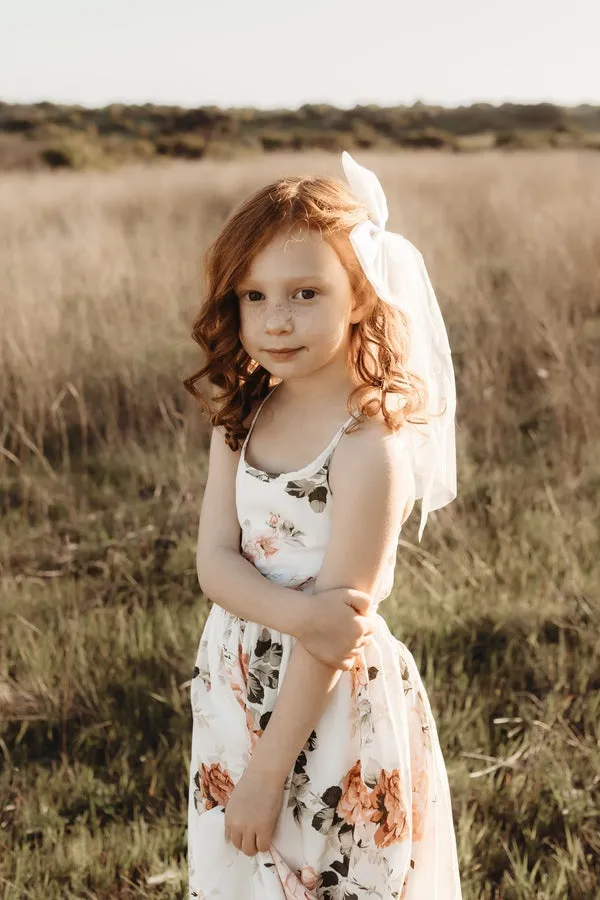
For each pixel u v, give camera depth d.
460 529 3.60
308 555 1.38
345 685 1.39
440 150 27.94
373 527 1.34
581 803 2.28
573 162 13.38
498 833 2.25
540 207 8.70
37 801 2.43
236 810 1.34
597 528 3.69
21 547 3.80
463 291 6.09
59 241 8.09
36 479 4.34
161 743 2.65
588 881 2.09
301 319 1.31
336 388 1.42
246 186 14.35
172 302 6.01
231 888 1.50
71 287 6.32
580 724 2.64
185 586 3.47
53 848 2.27
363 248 1.29
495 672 2.82
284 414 1.46
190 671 2.91
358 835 1.39
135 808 2.37
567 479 4.02
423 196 11.26
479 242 8.13
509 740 2.57
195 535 3.83
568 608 3.11
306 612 1.30
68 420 4.96
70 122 39.75
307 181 1.37
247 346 1.38
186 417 4.72
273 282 1.31
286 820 1.39
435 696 2.71
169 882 2.12
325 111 45.12
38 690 2.82
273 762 1.33
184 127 39.09
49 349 5.11
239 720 1.45
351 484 1.34
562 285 5.99
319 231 1.32
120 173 18.50
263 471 1.42
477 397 4.73
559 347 4.92
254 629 1.42
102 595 3.45
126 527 3.96
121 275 6.40
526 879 2.11
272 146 32.31
